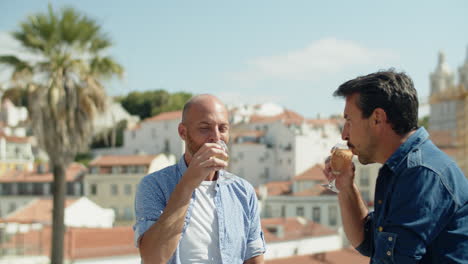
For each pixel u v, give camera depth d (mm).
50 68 12180
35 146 12703
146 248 2098
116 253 24312
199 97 2354
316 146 69125
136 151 75625
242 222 2475
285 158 69250
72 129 12211
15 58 11914
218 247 2359
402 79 2004
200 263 2322
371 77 2029
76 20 11953
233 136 70688
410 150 1968
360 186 36375
